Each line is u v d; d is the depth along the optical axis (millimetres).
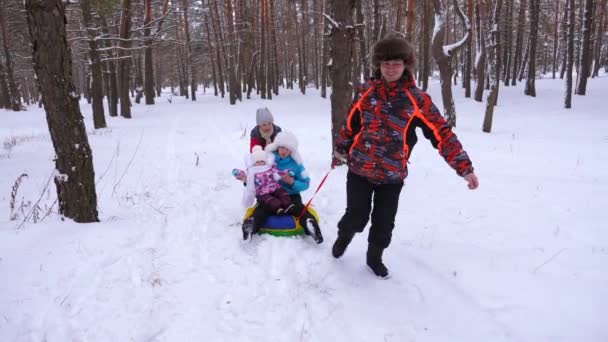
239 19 30938
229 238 4418
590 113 18594
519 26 29969
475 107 21594
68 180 4484
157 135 13883
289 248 4066
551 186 6176
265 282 3439
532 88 24531
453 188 6176
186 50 36531
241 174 4605
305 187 4625
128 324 2832
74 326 2785
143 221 4949
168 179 7406
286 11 38000
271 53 33031
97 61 16094
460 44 14219
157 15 28812
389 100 3029
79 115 4441
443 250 3996
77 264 3590
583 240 4102
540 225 4559
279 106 26047
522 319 2863
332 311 3012
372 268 3461
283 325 2859
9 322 2770
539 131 14039
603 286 3215
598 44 34125
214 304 3105
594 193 5719
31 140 12883
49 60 4109
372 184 3275
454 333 2756
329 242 4281
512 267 3602
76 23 19344
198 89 53844
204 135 13625
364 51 19453
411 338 2709
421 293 3244
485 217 4867
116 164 8930
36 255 3676
